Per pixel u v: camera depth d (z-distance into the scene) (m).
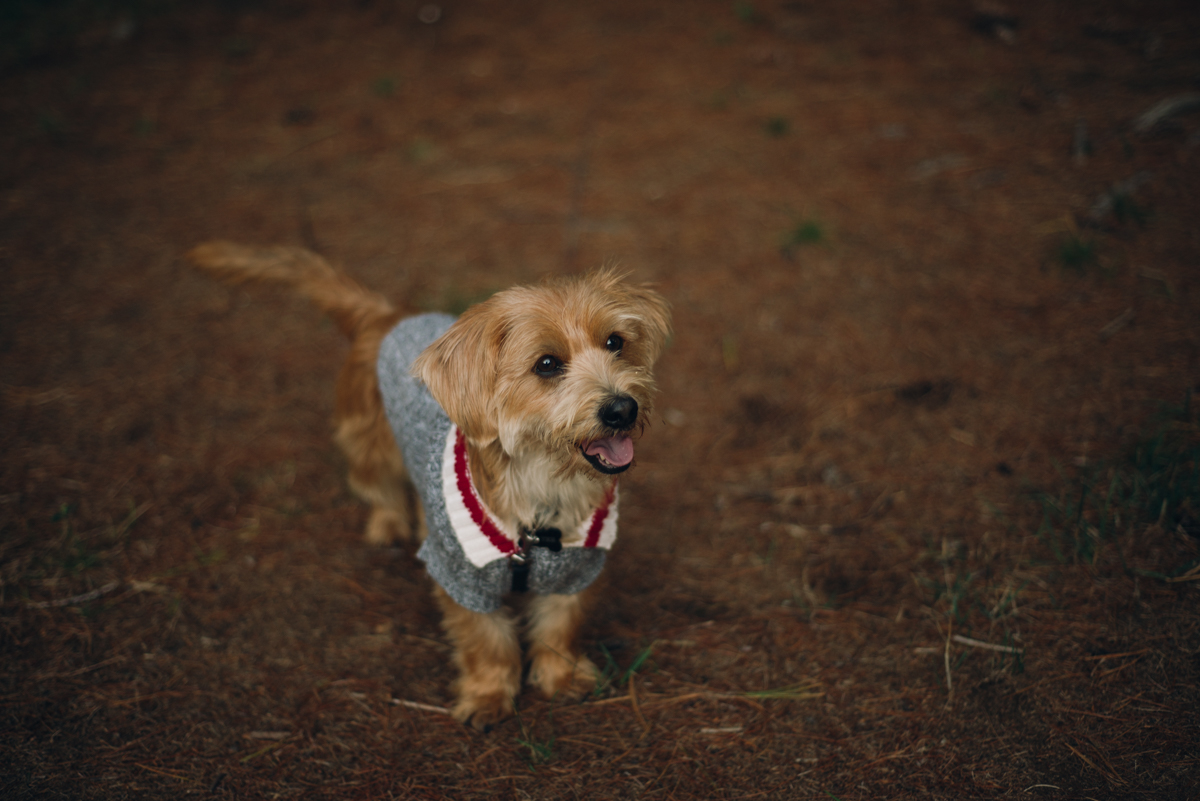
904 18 7.91
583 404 2.29
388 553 3.41
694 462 3.81
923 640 2.86
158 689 2.73
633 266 5.06
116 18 8.34
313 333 4.71
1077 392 3.84
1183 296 4.24
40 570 3.15
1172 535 3.05
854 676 2.76
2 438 3.80
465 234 5.42
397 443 2.91
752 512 3.52
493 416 2.36
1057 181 5.33
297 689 2.78
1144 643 2.70
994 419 3.80
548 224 5.48
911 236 5.13
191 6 8.67
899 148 5.97
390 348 2.94
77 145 6.39
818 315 4.63
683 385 4.26
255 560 3.30
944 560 3.16
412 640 3.01
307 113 6.88
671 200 5.67
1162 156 5.29
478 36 8.16
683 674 2.83
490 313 2.36
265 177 6.07
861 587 3.12
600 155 6.21
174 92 7.18
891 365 4.23
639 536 3.45
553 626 2.82
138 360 4.41
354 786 2.45
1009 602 2.93
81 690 2.71
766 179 5.80
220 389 4.25
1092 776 2.33
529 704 2.78
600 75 7.34
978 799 2.31
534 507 2.52
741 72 7.22
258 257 3.38
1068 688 2.60
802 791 2.39
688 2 8.66
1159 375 3.81
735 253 5.15
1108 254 4.64
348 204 5.77
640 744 2.58
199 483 3.66
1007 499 3.38
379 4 8.81
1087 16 7.39
